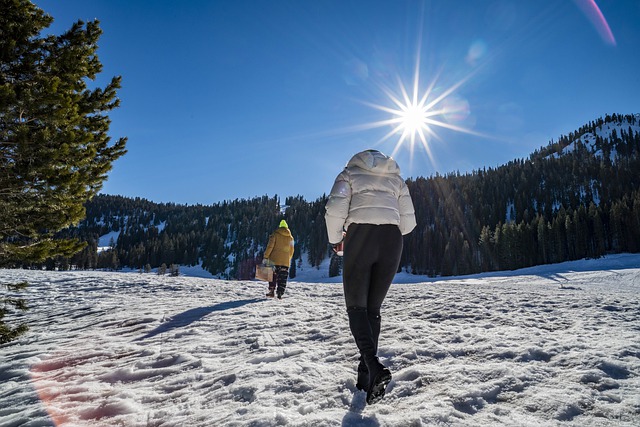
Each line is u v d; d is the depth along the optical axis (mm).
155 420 1912
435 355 2611
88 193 6543
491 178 143625
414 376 2195
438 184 141000
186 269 137500
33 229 5059
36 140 4336
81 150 5070
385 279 1997
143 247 142875
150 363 3037
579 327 3453
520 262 81312
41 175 4582
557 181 128750
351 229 2039
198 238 154000
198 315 5133
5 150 4367
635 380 1904
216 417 1823
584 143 199000
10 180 4430
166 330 4312
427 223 121188
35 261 4863
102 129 6891
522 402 1719
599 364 2146
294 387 2117
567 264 55188
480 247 92062
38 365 3299
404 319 4316
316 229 121062
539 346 2684
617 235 73312
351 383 2121
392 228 2043
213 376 2535
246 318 4734
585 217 79500
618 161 134750
